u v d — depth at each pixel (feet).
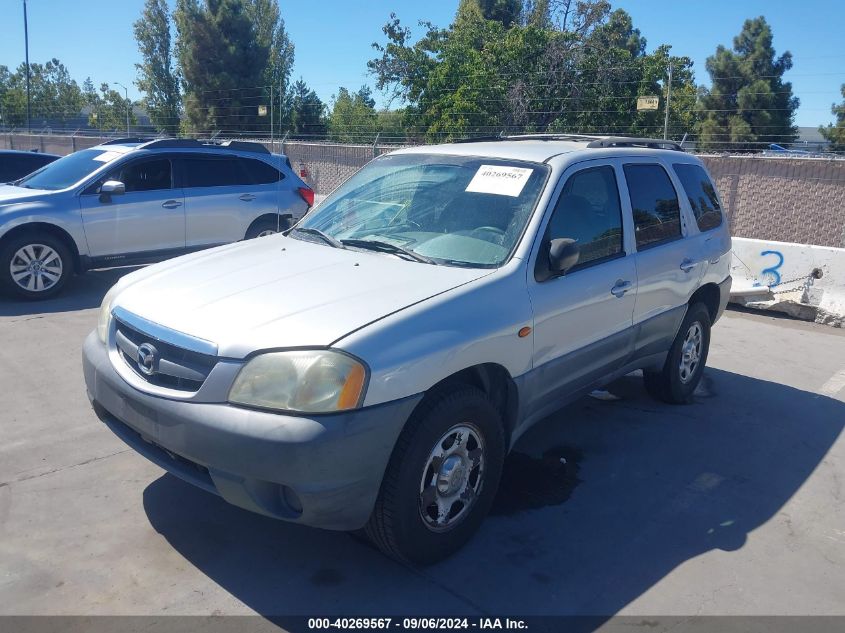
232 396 9.80
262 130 121.29
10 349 21.17
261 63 128.26
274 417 9.53
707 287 18.51
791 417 18.39
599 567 11.53
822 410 18.98
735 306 30.42
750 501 13.92
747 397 19.72
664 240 16.51
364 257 12.84
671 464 15.37
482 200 13.62
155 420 10.37
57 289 27.68
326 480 9.57
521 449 15.83
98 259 28.45
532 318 12.26
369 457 9.84
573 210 13.78
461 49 76.79
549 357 13.00
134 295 12.00
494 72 73.72
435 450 10.76
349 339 9.89
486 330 11.32
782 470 15.33
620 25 80.74
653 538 12.44
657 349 16.89
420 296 11.05
